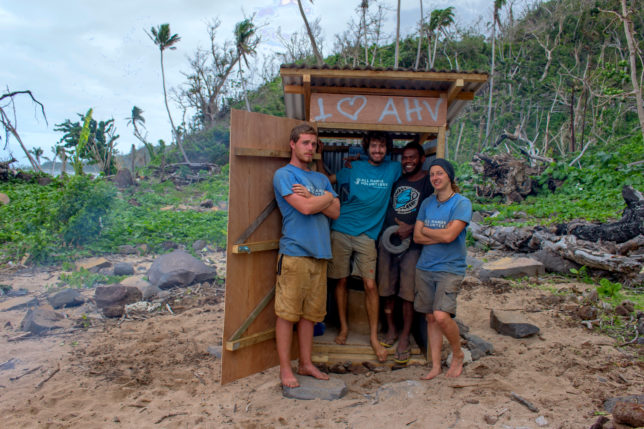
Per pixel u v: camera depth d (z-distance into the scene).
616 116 35.44
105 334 5.09
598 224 9.19
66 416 3.34
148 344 4.79
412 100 4.25
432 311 3.94
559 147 36.78
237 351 3.92
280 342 3.78
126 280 6.84
